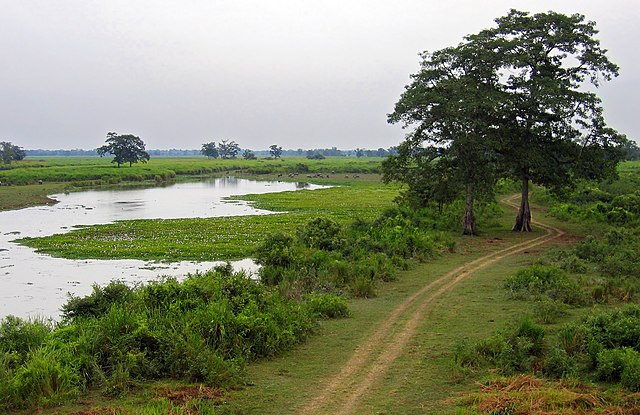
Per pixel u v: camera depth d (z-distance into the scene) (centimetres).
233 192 7188
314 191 7188
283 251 2014
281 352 1117
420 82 3044
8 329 1084
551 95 2761
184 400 863
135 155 12306
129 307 1239
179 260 2575
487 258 2372
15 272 2305
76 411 834
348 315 1424
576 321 1223
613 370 909
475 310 1437
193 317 1138
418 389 904
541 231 3272
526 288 1612
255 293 1411
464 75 2991
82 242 3044
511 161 3055
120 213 4616
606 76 2967
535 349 1028
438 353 1086
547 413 776
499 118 2992
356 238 2548
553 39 2905
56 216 4366
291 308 1337
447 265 2214
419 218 3316
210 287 1349
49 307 1755
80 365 955
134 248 2842
